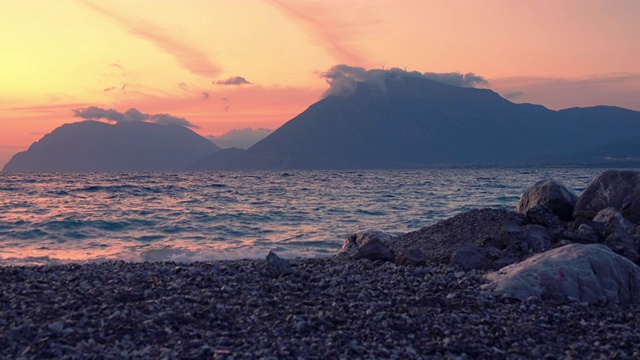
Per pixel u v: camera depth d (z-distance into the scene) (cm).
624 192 2412
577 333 1141
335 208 5141
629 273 1455
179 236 3375
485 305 1306
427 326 1122
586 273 1403
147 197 6531
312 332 1055
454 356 977
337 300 1305
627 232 2112
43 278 1476
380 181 13700
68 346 923
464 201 5962
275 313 1169
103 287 1353
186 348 945
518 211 2716
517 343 1057
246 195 7200
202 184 10981
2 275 1495
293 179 15688
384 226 3816
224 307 1188
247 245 3003
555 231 2142
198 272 1576
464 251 1898
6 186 9119
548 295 1368
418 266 1872
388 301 1310
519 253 2025
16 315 1091
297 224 3969
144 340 980
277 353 923
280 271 1591
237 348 952
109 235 3384
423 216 4422
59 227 3591
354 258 2086
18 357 881
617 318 1251
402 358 954
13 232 3378
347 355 945
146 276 1519
